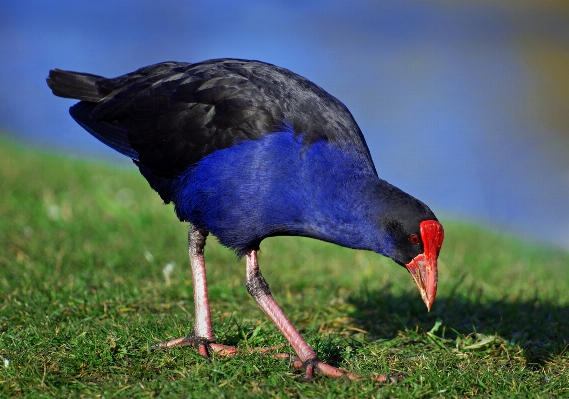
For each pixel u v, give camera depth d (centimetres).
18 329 866
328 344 833
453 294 1054
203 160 823
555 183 2511
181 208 868
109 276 1084
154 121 875
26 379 721
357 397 698
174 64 936
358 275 1190
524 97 3186
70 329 851
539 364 827
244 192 791
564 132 2931
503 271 1287
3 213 1352
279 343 848
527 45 3612
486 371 771
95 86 956
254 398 690
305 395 703
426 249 743
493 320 957
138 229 1333
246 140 797
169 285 1051
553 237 2044
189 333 861
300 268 1214
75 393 698
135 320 902
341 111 822
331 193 766
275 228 800
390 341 872
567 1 3859
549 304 1040
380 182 774
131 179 1736
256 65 874
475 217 2103
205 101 843
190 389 706
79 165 1822
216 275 1117
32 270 1070
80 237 1249
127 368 757
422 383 735
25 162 1772
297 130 788
